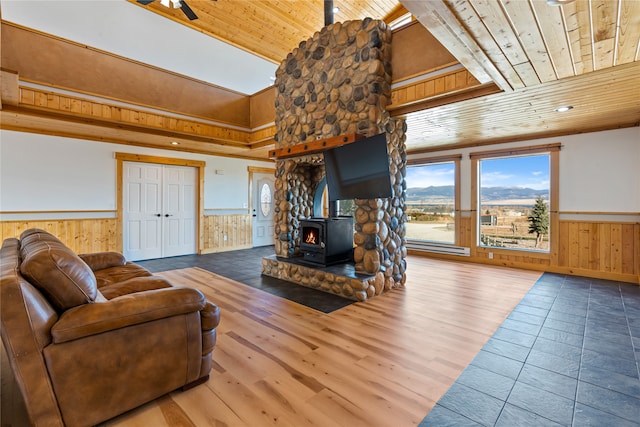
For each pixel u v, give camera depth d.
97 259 3.11
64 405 1.43
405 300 3.55
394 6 5.80
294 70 4.69
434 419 1.62
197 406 1.71
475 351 2.36
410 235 7.04
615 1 1.66
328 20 4.39
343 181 3.84
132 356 1.61
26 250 1.86
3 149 4.71
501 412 1.67
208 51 7.35
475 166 5.90
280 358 2.24
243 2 5.99
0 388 1.88
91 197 5.51
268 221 8.42
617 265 4.52
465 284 4.25
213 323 1.92
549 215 5.11
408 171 7.09
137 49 6.35
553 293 3.84
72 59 4.46
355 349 2.38
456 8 1.73
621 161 4.49
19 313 1.34
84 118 4.62
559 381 1.97
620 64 2.48
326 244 4.11
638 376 2.02
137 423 1.58
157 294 1.73
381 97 3.68
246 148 6.71
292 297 3.68
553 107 3.64
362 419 1.62
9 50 3.96
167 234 6.55
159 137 5.60
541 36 2.04
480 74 2.80
